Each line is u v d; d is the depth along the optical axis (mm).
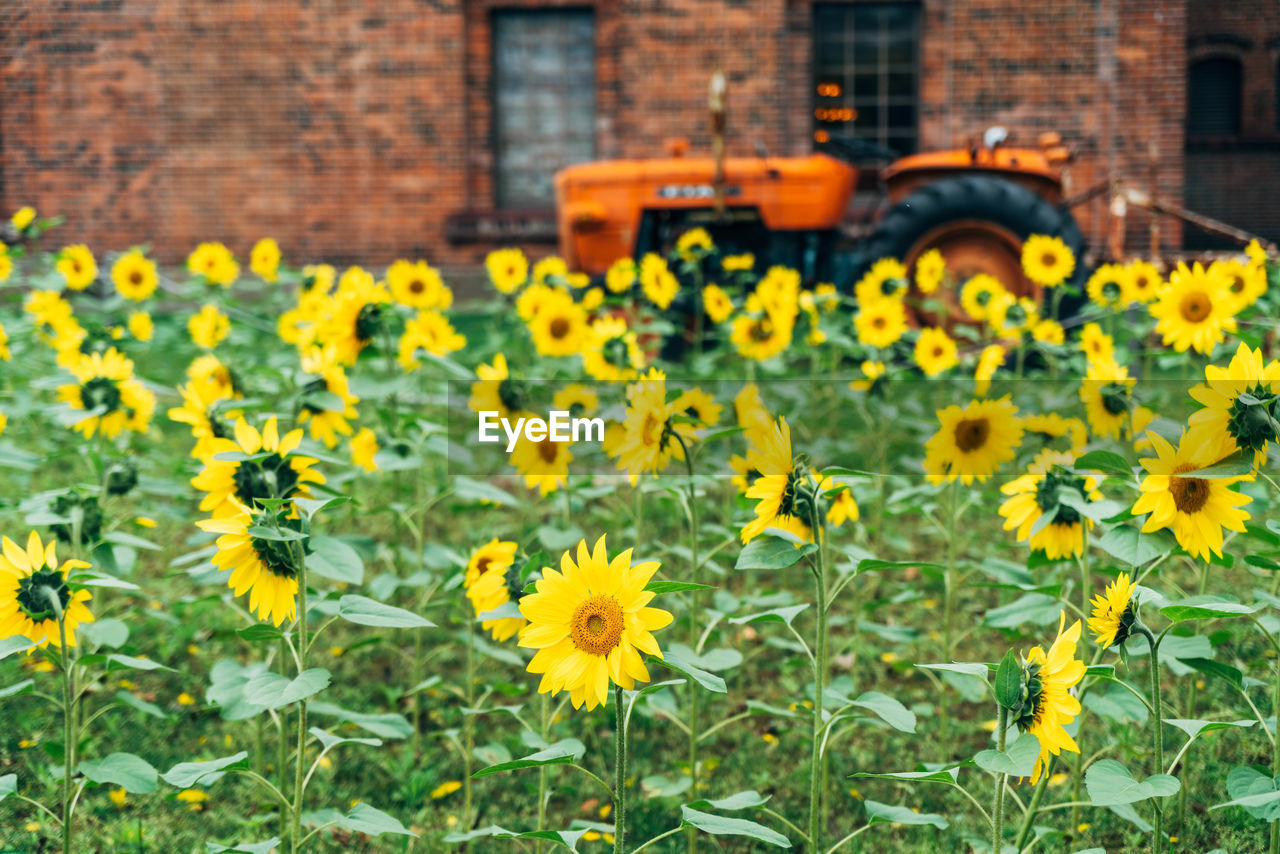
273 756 2902
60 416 2652
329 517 4379
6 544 1944
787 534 1775
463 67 11086
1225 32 15531
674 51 10969
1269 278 4191
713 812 2615
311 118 11180
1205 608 1646
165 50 11180
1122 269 4809
